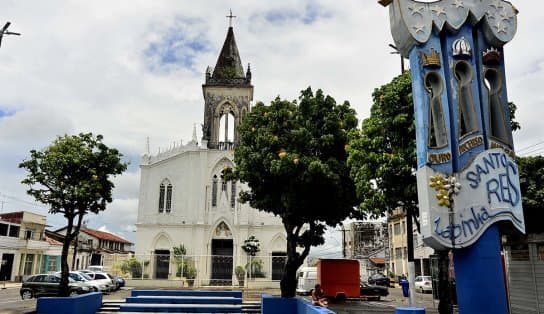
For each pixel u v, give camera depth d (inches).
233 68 1967.3
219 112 1926.7
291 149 772.0
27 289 1093.8
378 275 1836.9
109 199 863.1
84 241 2704.2
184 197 1800.0
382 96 652.7
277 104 821.2
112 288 1312.7
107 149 858.1
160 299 807.7
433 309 880.9
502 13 406.6
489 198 369.4
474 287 359.3
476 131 382.9
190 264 1642.5
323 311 477.1
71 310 649.0
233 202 1798.7
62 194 799.1
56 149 819.4
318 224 878.4
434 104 386.6
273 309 671.8
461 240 360.8
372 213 671.1
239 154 831.7
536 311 657.0
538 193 604.1
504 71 402.3
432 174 369.4
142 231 1763.0
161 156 1850.4
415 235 1925.4
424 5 398.0
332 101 832.9
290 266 812.0
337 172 768.9
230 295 870.4
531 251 670.5
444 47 398.0
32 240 1989.4
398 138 638.5
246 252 1718.8
